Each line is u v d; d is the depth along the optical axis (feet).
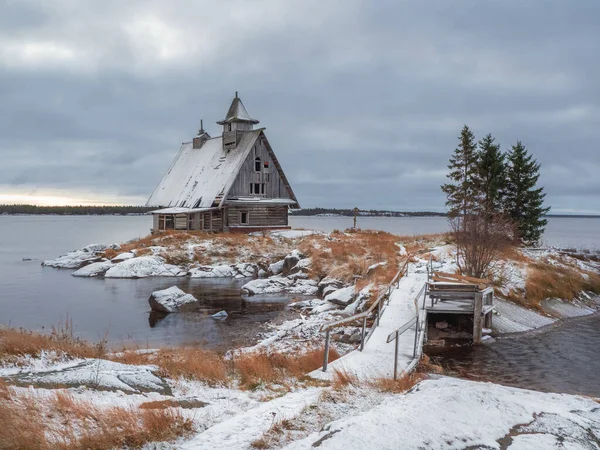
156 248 127.65
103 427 20.10
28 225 578.25
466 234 79.20
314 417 23.53
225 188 156.97
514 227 99.35
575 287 88.99
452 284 59.52
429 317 63.57
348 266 98.27
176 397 27.27
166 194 186.70
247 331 61.57
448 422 19.56
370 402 26.91
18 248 207.92
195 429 22.26
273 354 41.78
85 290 93.20
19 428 18.85
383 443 17.43
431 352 53.21
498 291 75.41
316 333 56.59
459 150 138.62
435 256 102.17
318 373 36.47
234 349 49.34
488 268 79.87
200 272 114.11
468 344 56.75
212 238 139.85
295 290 92.27
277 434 20.99
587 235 363.97
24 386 24.99
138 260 116.26
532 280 82.48
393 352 43.55
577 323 70.74
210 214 162.91
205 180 172.04
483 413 20.95
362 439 17.76
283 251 133.39
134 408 23.63
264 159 168.45
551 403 23.86
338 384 31.17
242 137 174.60
